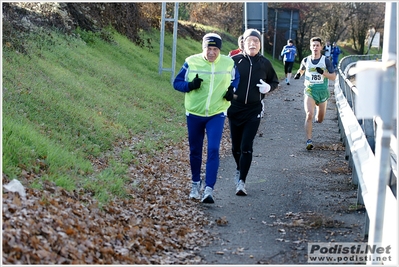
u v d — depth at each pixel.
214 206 7.96
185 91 7.82
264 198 8.40
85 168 8.25
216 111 7.89
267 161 11.03
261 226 7.11
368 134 8.68
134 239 6.15
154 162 10.18
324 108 12.62
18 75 11.02
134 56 21.00
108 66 16.81
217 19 47.50
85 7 20.62
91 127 10.59
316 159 11.32
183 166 10.41
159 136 12.35
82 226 5.91
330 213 7.55
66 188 6.98
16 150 7.39
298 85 27.58
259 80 8.47
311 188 8.93
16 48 12.68
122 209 7.09
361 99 4.62
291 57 27.78
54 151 8.15
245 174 8.57
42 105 10.23
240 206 7.99
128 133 11.49
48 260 4.98
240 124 8.60
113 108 12.80
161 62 20.41
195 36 36.50
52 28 16.72
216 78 7.80
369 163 6.85
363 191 6.56
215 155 7.88
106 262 5.37
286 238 6.64
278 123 15.86
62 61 14.30
